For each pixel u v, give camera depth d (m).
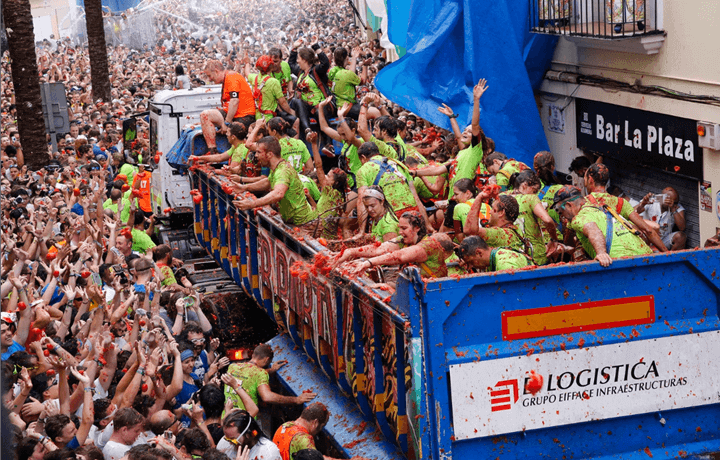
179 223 13.69
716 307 4.91
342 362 6.19
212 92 13.98
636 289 4.82
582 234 5.97
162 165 13.70
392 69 12.80
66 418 5.50
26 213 11.63
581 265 4.70
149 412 6.27
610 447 4.86
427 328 4.58
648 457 4.86
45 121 18.42
